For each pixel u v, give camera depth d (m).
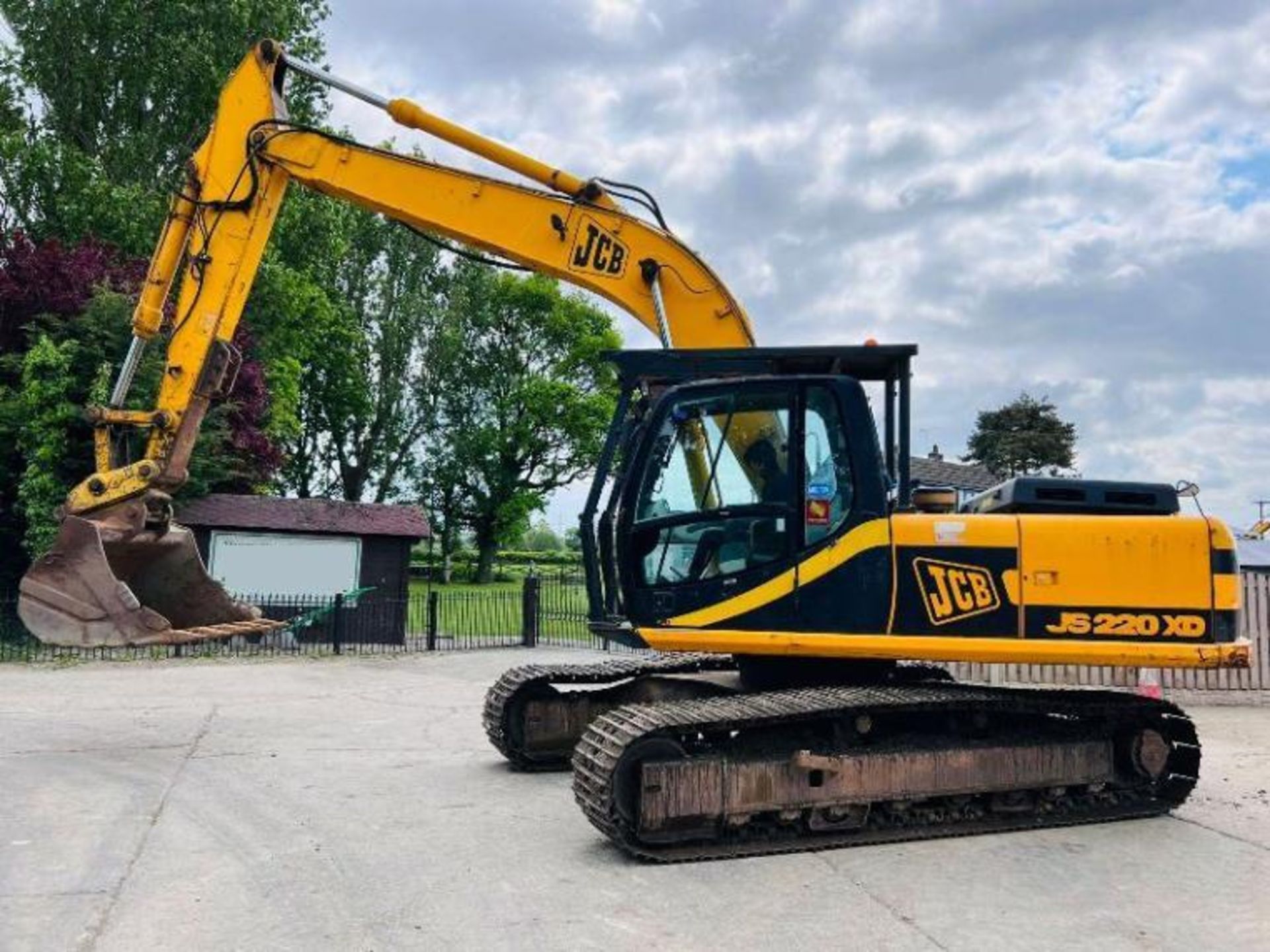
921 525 6.25
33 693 11.81
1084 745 6.64
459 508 50.81
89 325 17.67
